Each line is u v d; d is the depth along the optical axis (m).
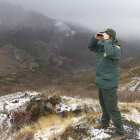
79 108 5.50
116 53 2.19
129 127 2.85
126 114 3.50
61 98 6.65
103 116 2.84
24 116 4.56
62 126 3.87
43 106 5.18
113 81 2.31
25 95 7.02
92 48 2.77
